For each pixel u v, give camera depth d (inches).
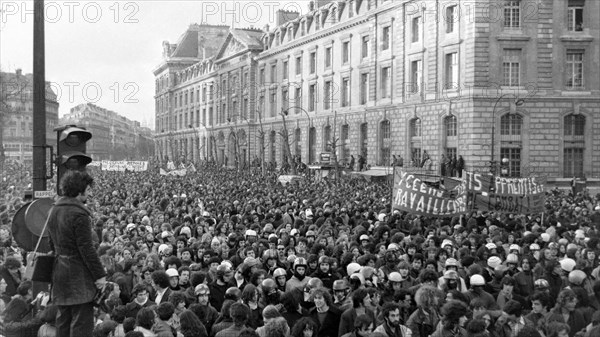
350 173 2539.4
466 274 568.4
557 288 554.6
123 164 3063.5
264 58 3959.2
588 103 2175.2
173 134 5743.1
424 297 425.4
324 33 3216.0
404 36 2539.4
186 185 1957.4
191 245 670.5
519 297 507.5
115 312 410.3
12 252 607.8
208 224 902.4
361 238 729.0
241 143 4229.8
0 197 1338.6
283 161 3528.5
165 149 5969.5
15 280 496.1
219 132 4611.2
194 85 5236.2
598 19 2178.9
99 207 1239.5
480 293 480.1
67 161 355.9
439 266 619.5
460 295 450.3
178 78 5738.2
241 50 4170.8
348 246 697.0
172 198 1419.8
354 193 1649.9
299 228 826.8
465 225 983.6
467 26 2193.7
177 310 408.8
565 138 2191.2
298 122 3494.1
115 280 484.1
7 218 883.4
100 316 431.2
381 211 1095.0
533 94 2161.7
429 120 2372.0
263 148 3575.3
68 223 282.5
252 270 507.5
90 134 364.8
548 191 1877.5
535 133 2170.3
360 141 2910.9
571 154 2196.1
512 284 512.1
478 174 951.0
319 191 1692.9
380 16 2719.0
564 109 2175.2
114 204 1242.6
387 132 2687.0
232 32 4367.6
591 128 2183.8
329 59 3240.7
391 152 2615.7
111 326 368.5
